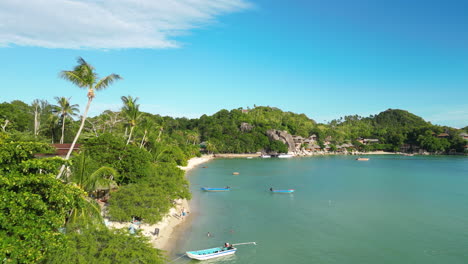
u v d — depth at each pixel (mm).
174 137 172000
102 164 46031
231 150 196375
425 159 179375
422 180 93625
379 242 40188
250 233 43406
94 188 35156
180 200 61375
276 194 71312
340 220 50031
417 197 67875
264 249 37781
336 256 36000
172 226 44844
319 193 72688
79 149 48812
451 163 152000
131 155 49000
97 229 24672
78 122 91375
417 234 43219
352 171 118375
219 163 152000
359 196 69000
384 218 51188
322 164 148875
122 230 25984
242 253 36562
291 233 43531
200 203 61531
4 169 17594
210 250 35625
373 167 134250
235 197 67812
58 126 75312
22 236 15961
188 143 191625
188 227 45406
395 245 39188
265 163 153375
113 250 22109
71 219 26656
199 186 82500
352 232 44094
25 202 16250
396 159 181250
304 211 55688
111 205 40781
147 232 39281
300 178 97875
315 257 35656
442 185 84062
